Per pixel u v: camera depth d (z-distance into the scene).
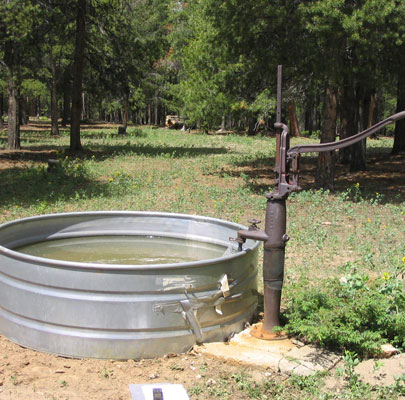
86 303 4.08
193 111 27.67
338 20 11.13
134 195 12.05
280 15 11.78
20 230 5.75
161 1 37.75
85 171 15.16
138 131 37.94
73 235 6.21
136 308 4.09
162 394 3.27
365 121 21.44
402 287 5.57
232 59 15.58
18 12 18.78
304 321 4.47
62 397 3.58
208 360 4.18
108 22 23.09
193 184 13.80
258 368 4.04
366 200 11.70
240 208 10.70
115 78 24.08
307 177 16.12
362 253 7.48
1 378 3.83
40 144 26.17
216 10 13.23
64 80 34.88
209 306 4.36
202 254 5.90
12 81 22.20
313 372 3.92
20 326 4.35
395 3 11.35
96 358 4.14
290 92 17.69
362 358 4.29
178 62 43.97
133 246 6.18
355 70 11.96
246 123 46.03
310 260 7.15
